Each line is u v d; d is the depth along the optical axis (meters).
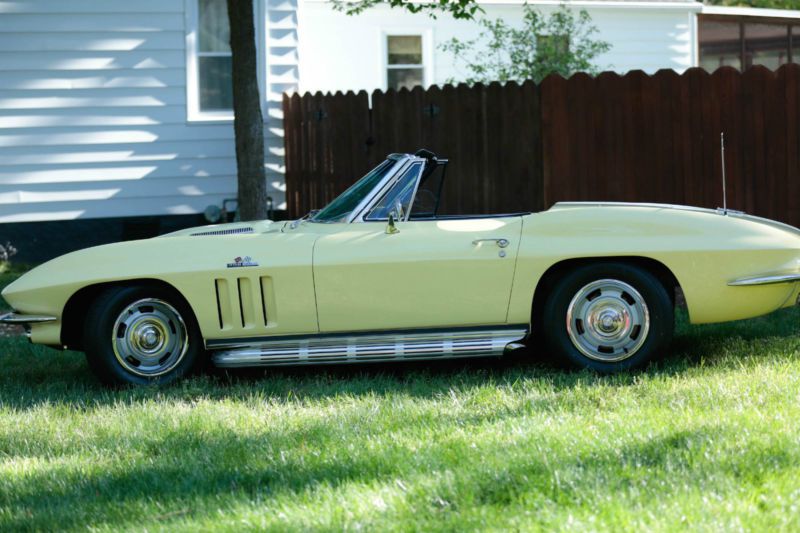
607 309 8.58
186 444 6.85
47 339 8.73
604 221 8.59
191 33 18.47
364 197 8.90
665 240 8.53
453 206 14.45
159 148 18.52
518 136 13.57
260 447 6.62
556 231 8.56
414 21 22.09
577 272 8.54
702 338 9.99
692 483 5.36
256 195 15.52
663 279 8.93
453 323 8.59
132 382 8.66
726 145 13.22
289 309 8.53
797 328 10.37
